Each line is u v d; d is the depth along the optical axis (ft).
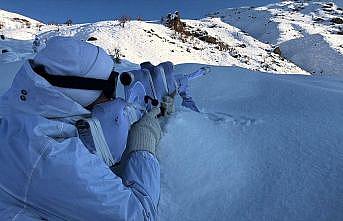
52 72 3.64
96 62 3.73
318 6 173.17
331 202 6.62
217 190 7.22
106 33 75.31
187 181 7.44
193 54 80.79
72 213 3.52
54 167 3.41
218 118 10.36
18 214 3.49
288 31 136.87
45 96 3.60
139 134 4.29
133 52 68.13
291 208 6.59
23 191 3.48
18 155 3.44
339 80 19.57
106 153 3.90
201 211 6.78
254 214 6.56
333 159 7.86
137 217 3.69
